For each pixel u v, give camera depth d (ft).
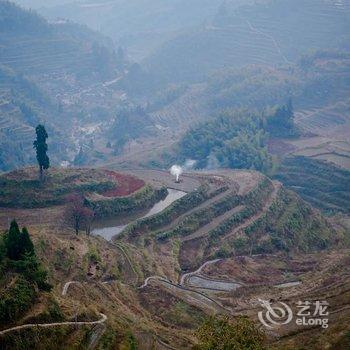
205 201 459.32
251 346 173.78
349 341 210.59
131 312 259.19
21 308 199.93
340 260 396.37
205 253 395.96
